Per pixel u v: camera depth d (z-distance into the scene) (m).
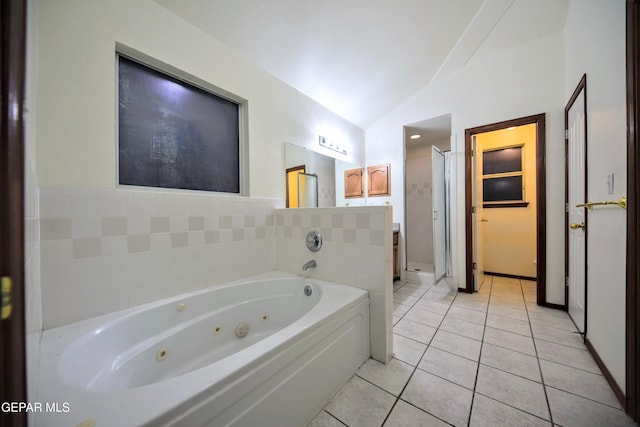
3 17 0.32
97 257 1.19
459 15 1.94
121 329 1.15
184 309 1.41
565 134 2.06
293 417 0.95
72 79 1.12
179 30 1.50
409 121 3.06
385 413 1.07
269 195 2.08
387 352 1.43
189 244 1.53
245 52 1.83
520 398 1.13
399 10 1.78
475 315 2.07
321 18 1.68
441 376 1.30
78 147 1.14
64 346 0.93
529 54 2.26
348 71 2.29
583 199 1.63
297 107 2.39
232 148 1.89
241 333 1.61
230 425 0.73
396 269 3.09
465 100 2.63
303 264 1.87
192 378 0.71
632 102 0.99
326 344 1.13
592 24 1.44
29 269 0.66
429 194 3.69
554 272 2.18
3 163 0.31
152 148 1.45
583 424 0.98
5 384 0.31
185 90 1.61
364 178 3.46
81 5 1.15
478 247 2.75
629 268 1.01
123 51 1.31
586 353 1.47
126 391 0.66
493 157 3.37
